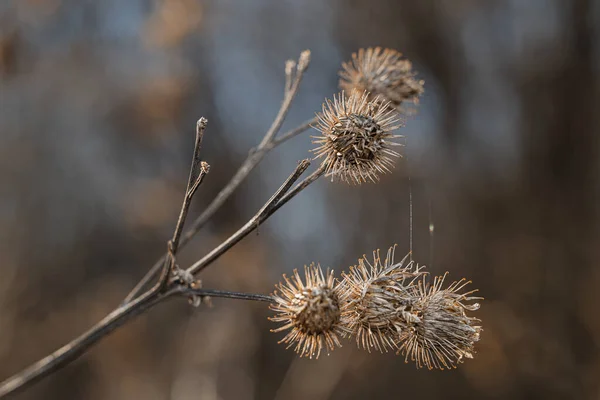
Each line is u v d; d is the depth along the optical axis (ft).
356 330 11.38
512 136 40.96
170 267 10.07
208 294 10.34
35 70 32.63
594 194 38.34
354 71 14.94
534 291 35.94
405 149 37.70
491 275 36.86
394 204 38.70
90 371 32.58
